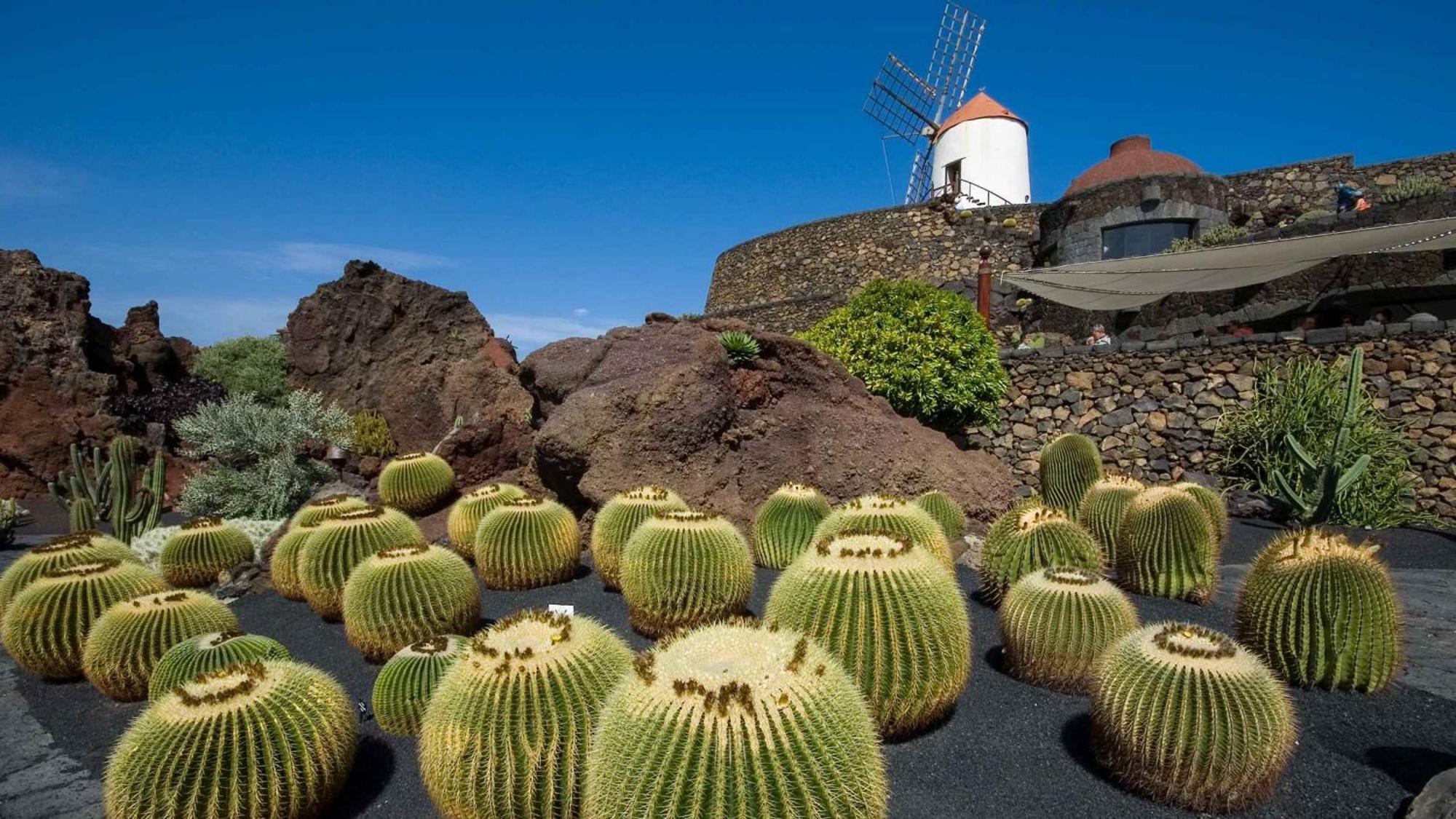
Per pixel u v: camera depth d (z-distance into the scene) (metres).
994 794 3.46
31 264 14.97
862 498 5.92
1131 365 12.30
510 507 6.54
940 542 5.50
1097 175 22.22
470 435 9.56
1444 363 10.21
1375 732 4.02
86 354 15.15
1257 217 19.16
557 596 6.22
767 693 2.42
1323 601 4.48
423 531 8.03
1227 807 3.31
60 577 5.48
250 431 11.66
